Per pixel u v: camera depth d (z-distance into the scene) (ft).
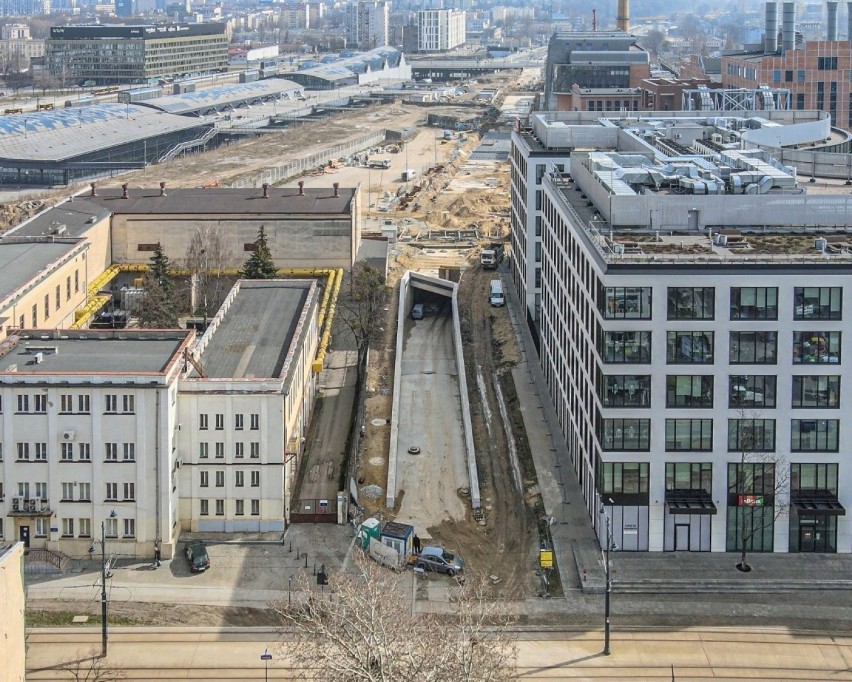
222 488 409.90
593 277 400.26
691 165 467.52
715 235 415.03
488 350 628.69
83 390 386.93
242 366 445.37
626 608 358.43
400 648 266.16
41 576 381.81
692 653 334.03
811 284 372.38
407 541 387.55
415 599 363.35
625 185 446.19
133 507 391.04
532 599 365.81
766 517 387.75
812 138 652.07
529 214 637.30
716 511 381.40
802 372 378.12
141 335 444.96
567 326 476.13
